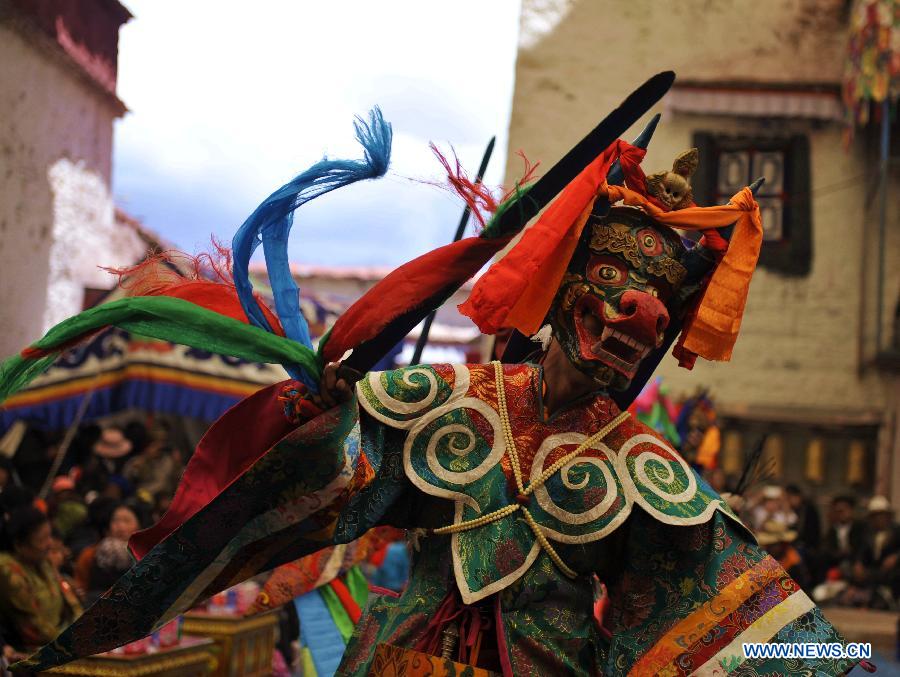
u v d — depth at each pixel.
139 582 2.41
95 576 6.32
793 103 15.46
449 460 2.58
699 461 6.17
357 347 2.42
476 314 2.38
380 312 2.38
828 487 15.48
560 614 2.54
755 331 15.65
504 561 2.51
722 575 2.60
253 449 2.47
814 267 15.68
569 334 2.53
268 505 2.41
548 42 15.95
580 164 2.35
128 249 16.31
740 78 15.55
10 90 13.04
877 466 15.36
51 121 14.02
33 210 13.71
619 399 2.85
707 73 15.81
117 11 15.27
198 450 2.48
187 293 2.43
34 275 13.82
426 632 2.56
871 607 11.54
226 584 2.54
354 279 21.08
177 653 5.46
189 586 2.46
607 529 2.54
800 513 12.49
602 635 2.68
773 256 15.72
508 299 2.37
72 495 8.12
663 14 15.87
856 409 15.47
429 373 2.64
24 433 10.18
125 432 10.70
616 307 2.49
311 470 2.38
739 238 2.64
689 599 2.60
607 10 15.93
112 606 2.42
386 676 2.46
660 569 2.63
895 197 15.59
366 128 2.36
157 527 2.47
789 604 2.58
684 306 2.69
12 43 12.98
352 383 2.39
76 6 14.21
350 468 2.42
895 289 15.56
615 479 2.59
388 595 2.72
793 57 15.77
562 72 15.88
